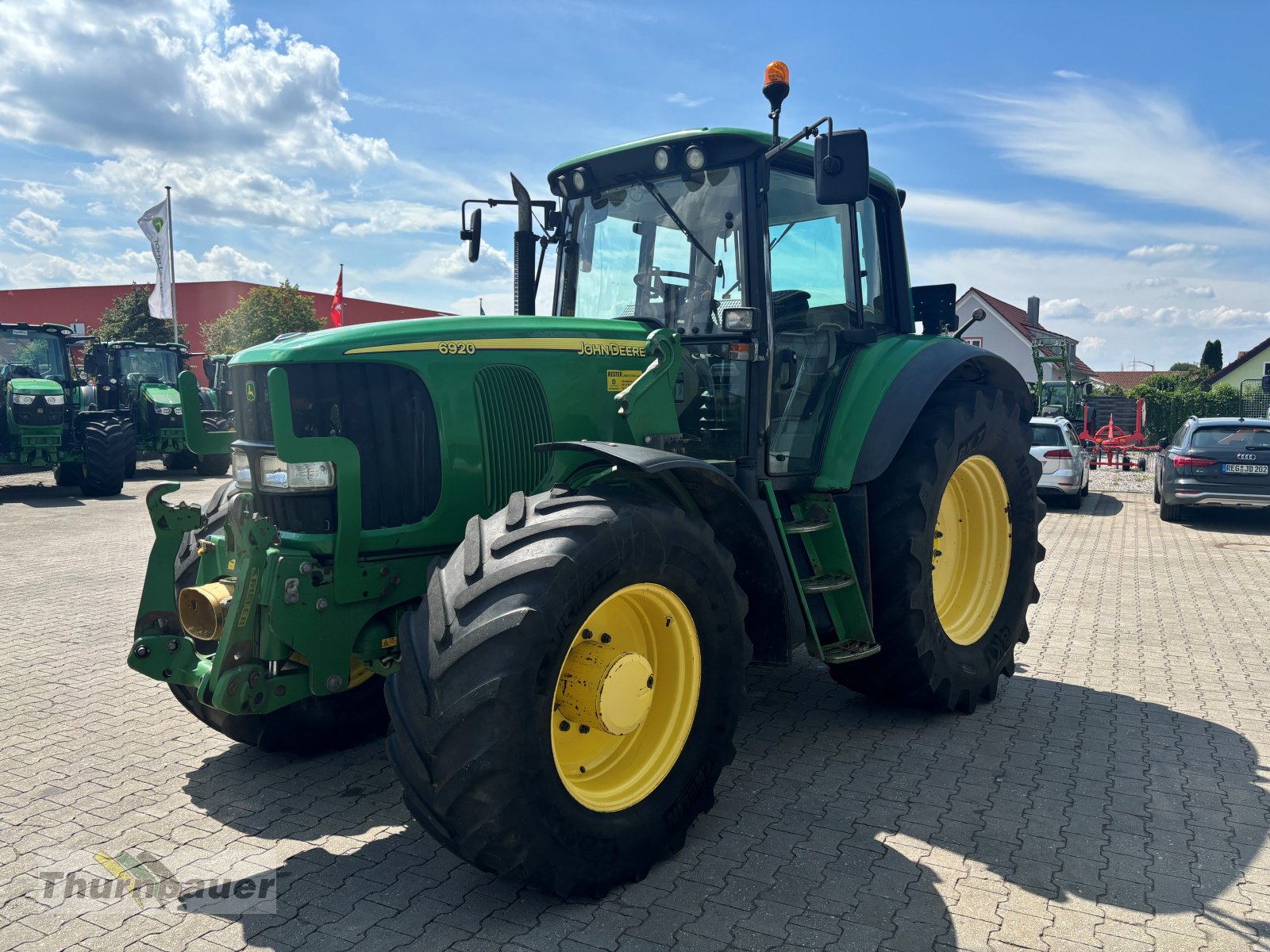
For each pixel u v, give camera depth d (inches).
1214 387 1574.8
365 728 157.3
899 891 110.0
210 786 142.0
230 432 151.3
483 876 114.4
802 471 162.9
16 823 129.2
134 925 103.6
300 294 1218.0
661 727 120.3
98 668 203.6
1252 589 293.7
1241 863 116.6
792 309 164.2
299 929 102.6
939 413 168.4
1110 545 386.6
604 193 169.6
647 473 111.3
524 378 137.2
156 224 914.1
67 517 457.1
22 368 558.6
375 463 128.1
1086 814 130.6
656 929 102.3
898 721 169.8
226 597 127.8
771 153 147.3
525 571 102.2
